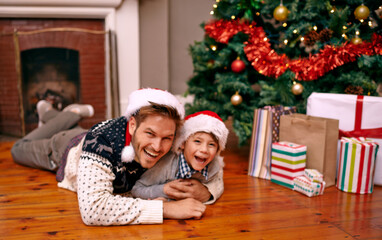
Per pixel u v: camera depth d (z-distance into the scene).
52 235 1.21
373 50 1.87
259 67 2.05
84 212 1.20
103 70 2.96
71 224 1.30
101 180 1.21
